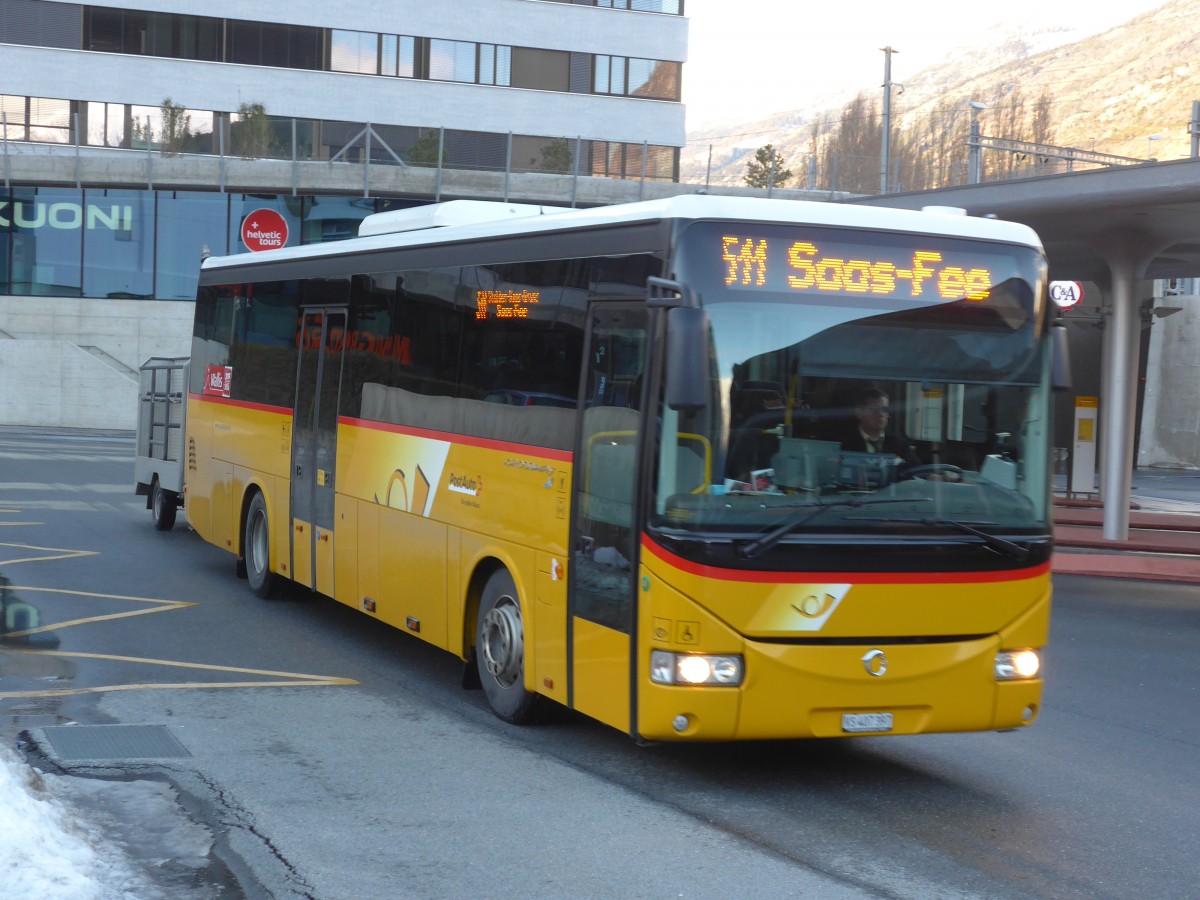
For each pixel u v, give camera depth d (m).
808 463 6.85
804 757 8.02
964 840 6.45
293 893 5.41
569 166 42.03
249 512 13.63
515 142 42.50
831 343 6.96
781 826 6.58
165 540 17.56
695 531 6.68
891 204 22.41
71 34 47.50
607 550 7.24
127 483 25.33
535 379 8.16
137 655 10.39
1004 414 7.23
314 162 42.19
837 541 6.81
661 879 5.72
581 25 51.47
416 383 9.86
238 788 6.89
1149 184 18.42
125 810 6.44
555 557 7.78
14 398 44.41
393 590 10.15
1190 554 20.91
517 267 8.55
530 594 8.09
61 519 19.39
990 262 7.31
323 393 11.68
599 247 7.60
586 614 7.44
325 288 11.79
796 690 6.76
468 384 9.05
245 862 5.76
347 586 11.05
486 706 9.01
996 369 7.24
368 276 10.90
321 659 10.48
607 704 7.21
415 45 50.12
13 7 47.03
